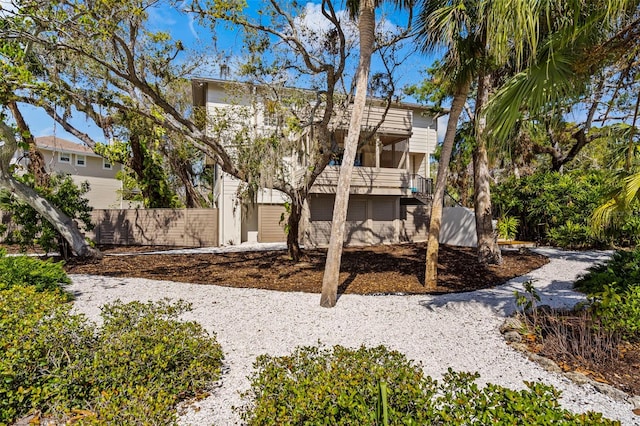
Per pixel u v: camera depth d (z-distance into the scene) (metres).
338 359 2.79
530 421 1.77
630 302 4.47
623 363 3.79
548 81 3.92
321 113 12.40
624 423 2.79
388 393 2.14
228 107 12.48
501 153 4.73
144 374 2.98
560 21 3.80
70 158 22.08
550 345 4.24
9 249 14.38
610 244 12.53
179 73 9.77
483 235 10.35
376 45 9.23
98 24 6.42
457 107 7.64
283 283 8.12
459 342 4.54
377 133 14.88
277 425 2.09
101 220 16.75
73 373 2.87
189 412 2.96
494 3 3.55
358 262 10.69
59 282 6.97
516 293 4.95
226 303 6.32
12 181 10.19
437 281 8.30
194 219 15.83
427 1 7.18
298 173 14.73
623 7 3.27
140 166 16.73
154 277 8.73
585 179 14.16
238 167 9.56
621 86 4.67
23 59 7.69
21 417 2.79
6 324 3.16
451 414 1.97
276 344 4.44
